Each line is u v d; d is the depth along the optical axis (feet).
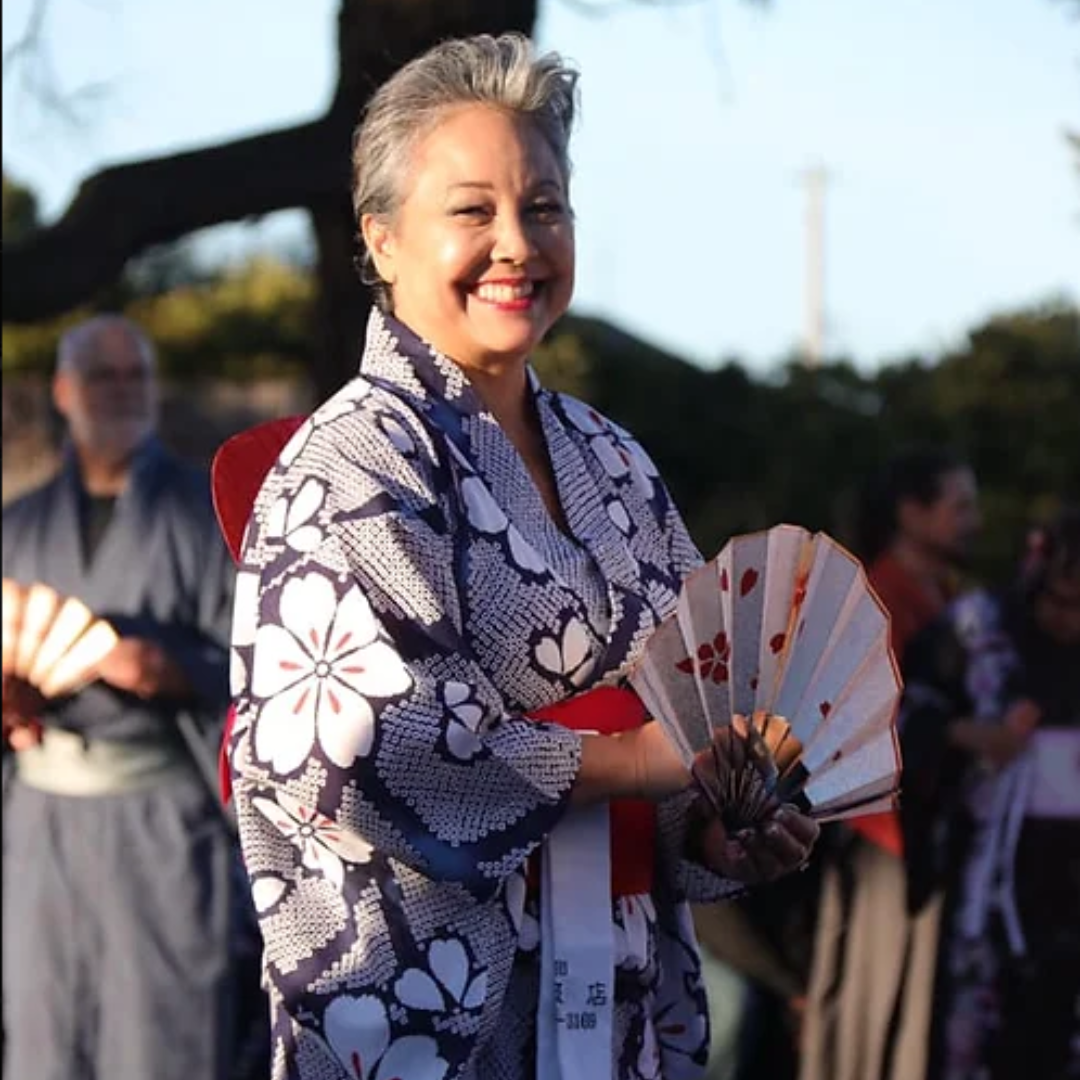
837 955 20.35
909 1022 20.33
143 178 19.61
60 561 20.12
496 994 10.31
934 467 22.43
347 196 19.61
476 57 10.63
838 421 69.00
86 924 19.66
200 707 19.71
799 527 10.19
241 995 20.47
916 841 20.40
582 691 10.59
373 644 9.99
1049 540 21.26
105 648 19.45
